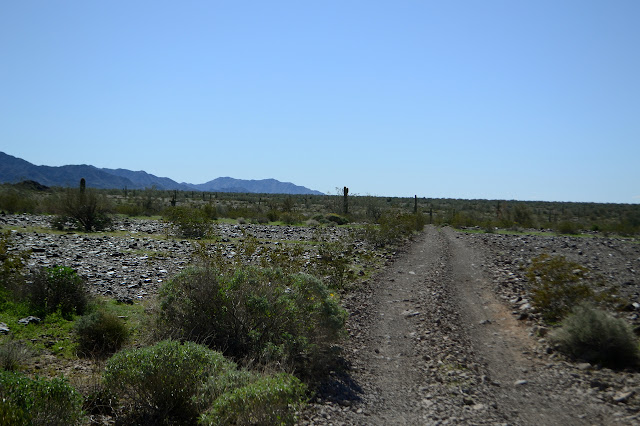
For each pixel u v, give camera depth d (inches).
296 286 367.6
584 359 366.0
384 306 524.4
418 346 397.1
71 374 275.0
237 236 1176.8
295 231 1374.3
